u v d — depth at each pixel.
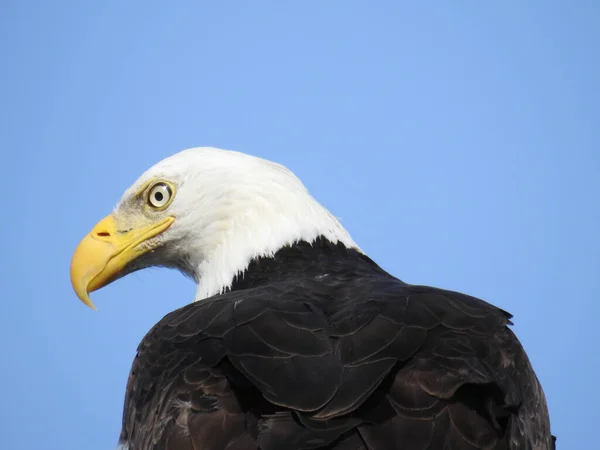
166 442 10.08
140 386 11.38
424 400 9.89
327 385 9.84
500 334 11.19
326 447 9.44
